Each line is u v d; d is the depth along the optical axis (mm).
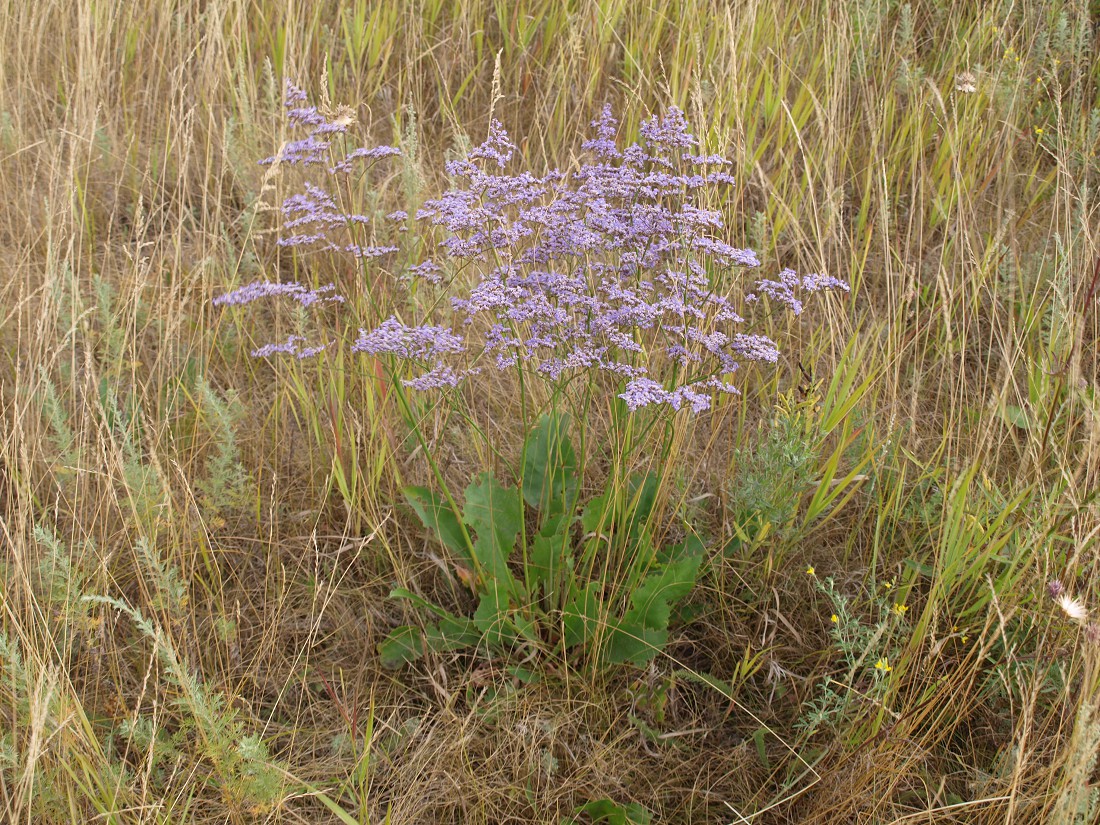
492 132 2557
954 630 2408
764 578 2617
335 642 2566
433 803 2162
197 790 2139
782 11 4512
